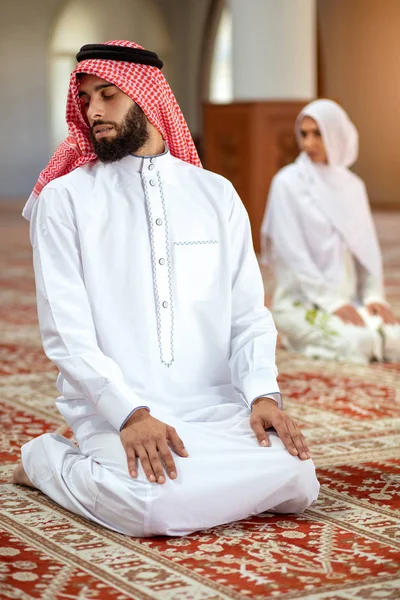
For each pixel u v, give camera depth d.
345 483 3.69
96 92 3.23
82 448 3.29
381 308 6.39
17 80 22.05
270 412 3.19
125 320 3.28
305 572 2.78
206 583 2.70
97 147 3.28
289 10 11.77
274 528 3.17
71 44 22.30
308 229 6.46
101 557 2.90
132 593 2.63
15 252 13.63
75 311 3.18
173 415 3.29
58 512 3.32
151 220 3.32
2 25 21.77
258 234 12.20
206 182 3.50
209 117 12.32
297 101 11.97
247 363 3.32
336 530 3.15
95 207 3.29
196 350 3.37
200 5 22.39
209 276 3.39
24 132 22.30
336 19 20.80
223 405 3.32
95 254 3.27
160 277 3.31
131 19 22.47
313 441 4.34
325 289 6.41
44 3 21.94
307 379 5.72
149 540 3.06
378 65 20.39
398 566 2.83
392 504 3.43
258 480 3.12
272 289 9.66
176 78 22.88
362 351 6.27
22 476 3.59
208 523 3.12
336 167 6.53
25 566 2.83
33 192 3.44
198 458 3.09
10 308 8.59
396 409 4.98
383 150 20.62
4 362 6.25
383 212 19.55
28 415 4.82
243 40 11.92
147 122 3.32
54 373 5.92
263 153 12.02
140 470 3.05
